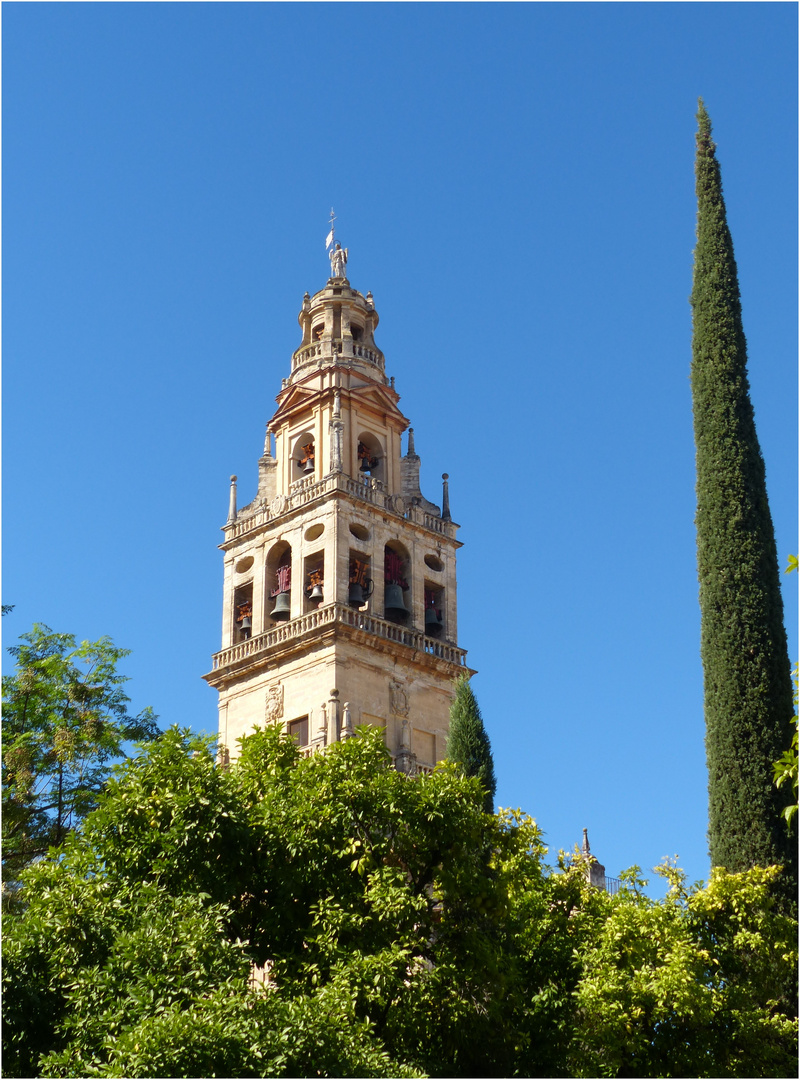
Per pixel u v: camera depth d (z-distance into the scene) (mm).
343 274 90438
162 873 39125
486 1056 40625
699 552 48750
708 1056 42469
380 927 39656
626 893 47875
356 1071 32562
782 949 43562
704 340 51406
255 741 47250
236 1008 32250
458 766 47281
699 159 54625
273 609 78938
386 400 84812
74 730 57656
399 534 80062
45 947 37000
